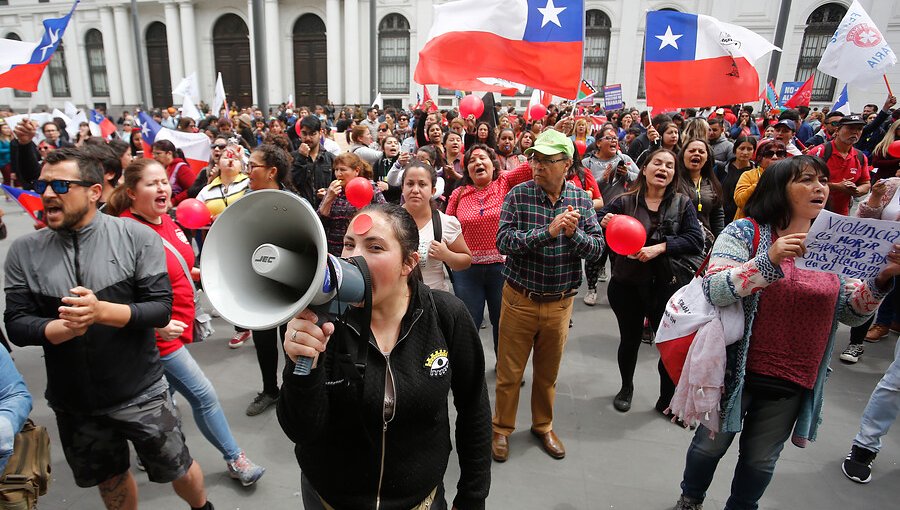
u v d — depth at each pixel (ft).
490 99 23.30
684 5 69.10
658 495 8.81
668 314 7.14
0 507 5.24
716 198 13.34
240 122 30.89
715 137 21.26
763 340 6.67
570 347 14.42
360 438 4.44
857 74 17.38
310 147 17.84
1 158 31.07
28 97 96.27
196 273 8.87
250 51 82.48
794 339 6.56
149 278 6.30
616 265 11.03
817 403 6.75
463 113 22.71
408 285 4.76
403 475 4.60
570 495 8.76
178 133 19.11
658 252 10.50
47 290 5.95
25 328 5.73
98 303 5.59
